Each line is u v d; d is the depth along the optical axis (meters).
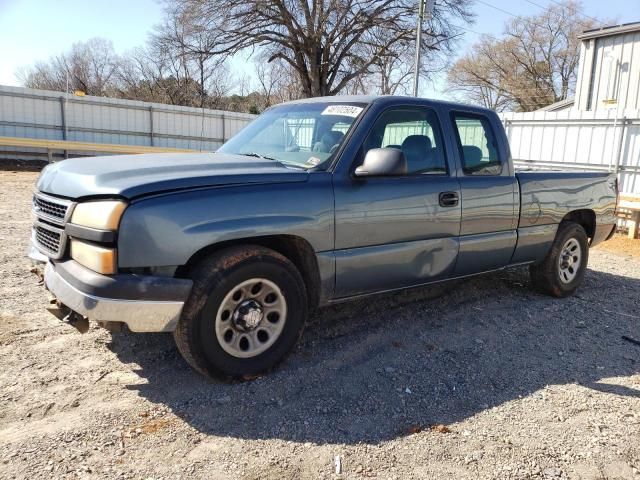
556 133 12.27
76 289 2.96
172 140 25.36
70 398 3.12
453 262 4.41
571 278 5.67
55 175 3.45
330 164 3.71
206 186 3.17
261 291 3.40
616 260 8.34
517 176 4.95
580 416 3.25
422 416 3.16
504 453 2.83
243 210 3.22
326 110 4.20
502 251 4.83
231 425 2.96
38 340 3.85
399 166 3.58
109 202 2.92
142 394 3.22
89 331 4.04
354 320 4.62
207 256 3.23
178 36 31.56
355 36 32.59
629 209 10.49
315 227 3.51
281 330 3.50
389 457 2.76
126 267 2.91
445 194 4.25
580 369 3.93
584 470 2.73
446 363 3.88
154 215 2.93
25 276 5.30
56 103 21.98
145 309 2.94
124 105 23.69
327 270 3.65
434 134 4.37
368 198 3.78
